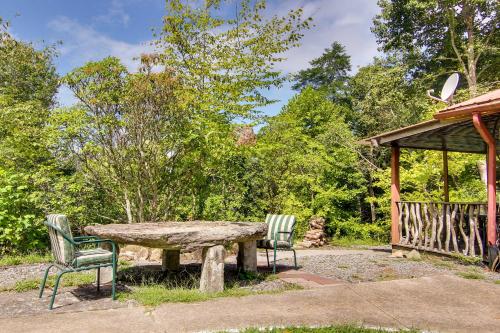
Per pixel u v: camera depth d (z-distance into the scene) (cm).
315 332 306
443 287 465
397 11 1875
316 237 1071
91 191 867
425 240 766
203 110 913
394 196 854
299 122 1717
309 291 446
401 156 1273
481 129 605
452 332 315
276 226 631
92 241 412
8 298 420
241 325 326
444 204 729
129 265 634
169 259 575
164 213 859
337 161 1514
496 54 1777
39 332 309
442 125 686
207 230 451
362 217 1675
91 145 780
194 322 334
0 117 962
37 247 755
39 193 770
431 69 2014
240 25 1102
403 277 551
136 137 795
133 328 319
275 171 1168
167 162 842
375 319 346
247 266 541
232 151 930
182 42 1047
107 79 789
